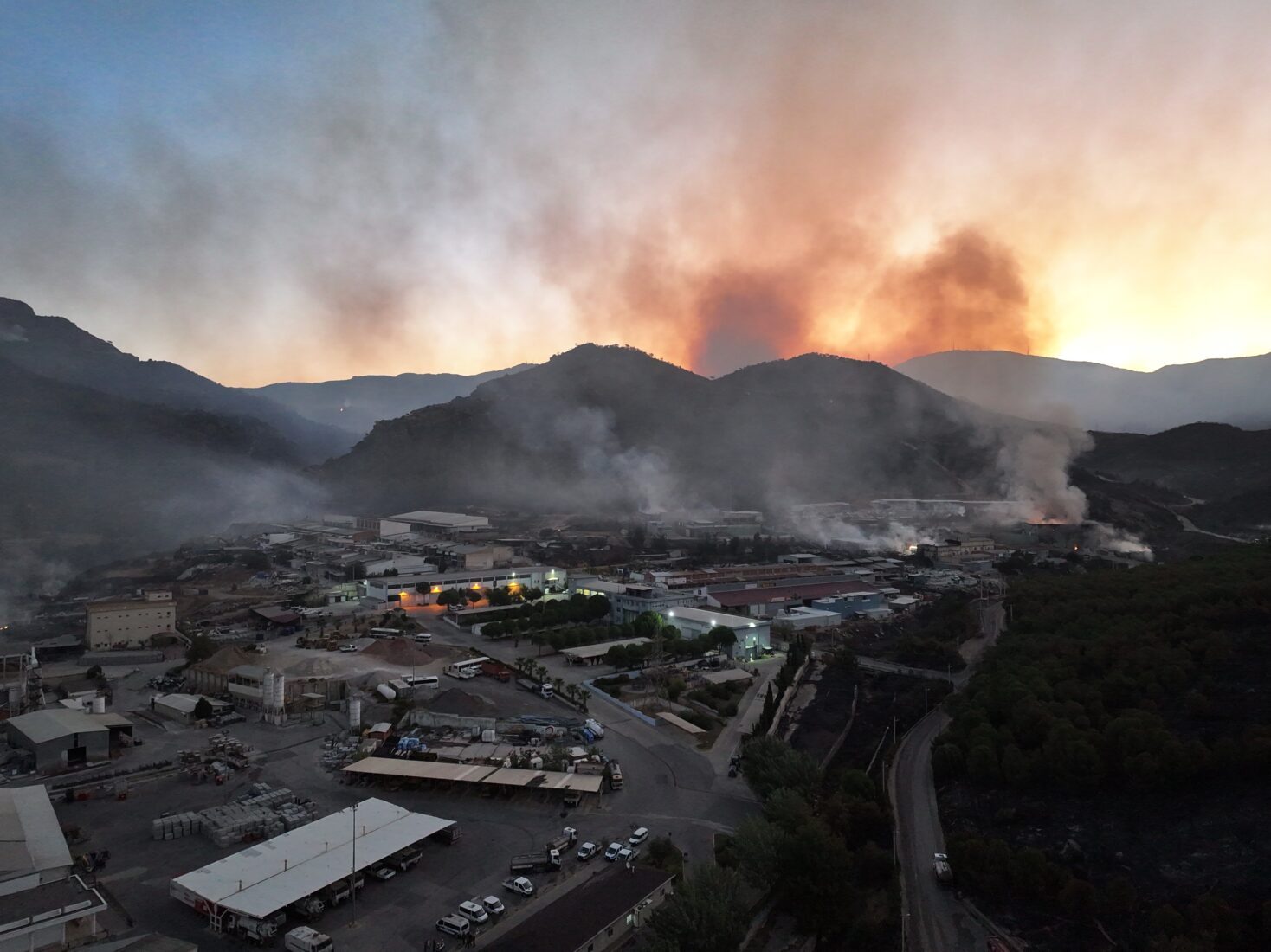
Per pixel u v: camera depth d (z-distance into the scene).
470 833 95.19
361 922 75.25
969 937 76.44
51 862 78.25
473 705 138.88
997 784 105.12
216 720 136.62
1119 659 121.88
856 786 101.06
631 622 195.50
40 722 122.94
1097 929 75.31
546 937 69.25
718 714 141.12
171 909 76.81
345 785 109.38
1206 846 82.62
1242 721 100.00
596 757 117.62
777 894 83.19
